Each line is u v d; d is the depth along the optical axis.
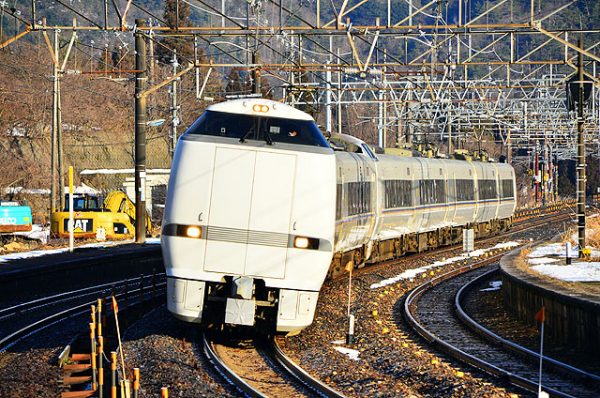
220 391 35.19
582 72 83.50
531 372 42.53
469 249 104.62
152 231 134.50
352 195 74.06
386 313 64.56
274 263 46.41
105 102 195.50
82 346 45.66
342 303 65.56
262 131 47.31
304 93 107.69
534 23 75.12
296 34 77.62
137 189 100.06
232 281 46.34
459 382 37.53
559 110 183.62
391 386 37.06
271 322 47.41
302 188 46.81
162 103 186.25
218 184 46.38
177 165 46.88
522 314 61.97
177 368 38.25
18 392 34.28
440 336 55.41
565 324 52.00
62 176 122.56
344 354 46.16
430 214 109.06
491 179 141.12
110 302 63.78
